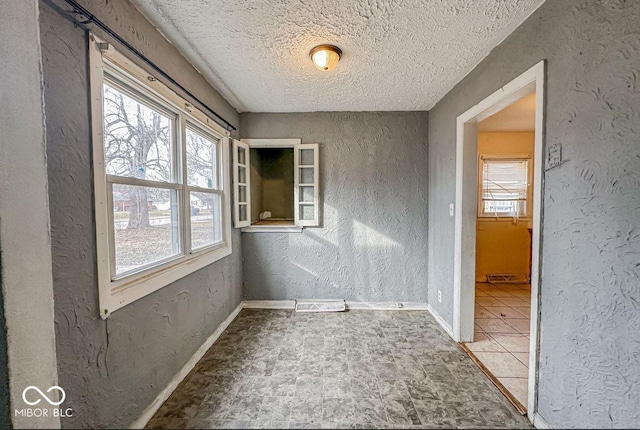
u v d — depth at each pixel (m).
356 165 3.20
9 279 1.04
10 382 1.05
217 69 2.18
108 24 1.29
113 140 1.39
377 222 3.21
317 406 1.67
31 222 1.04
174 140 1.94
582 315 1.24
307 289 3.28
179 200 1.97
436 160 2.93
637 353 1.04
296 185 3.24
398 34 1.73
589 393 1.22
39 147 1.02
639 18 1.01
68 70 1.09
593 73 1.17
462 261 2.43
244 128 3.21
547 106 1.42
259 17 1.58
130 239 1.51
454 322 2.51
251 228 3.26
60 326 1.06
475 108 2.15
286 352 2.28
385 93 2.66
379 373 1.99
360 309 3.21
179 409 1.64
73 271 1.11
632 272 1.05
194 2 1.46
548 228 1.42
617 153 1.09
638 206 1.03
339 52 1.92
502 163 4.24
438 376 1.96
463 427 1.51
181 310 1.93
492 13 1.53
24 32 1.00
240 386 1.85
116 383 1.34
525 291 3.88
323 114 3.19
